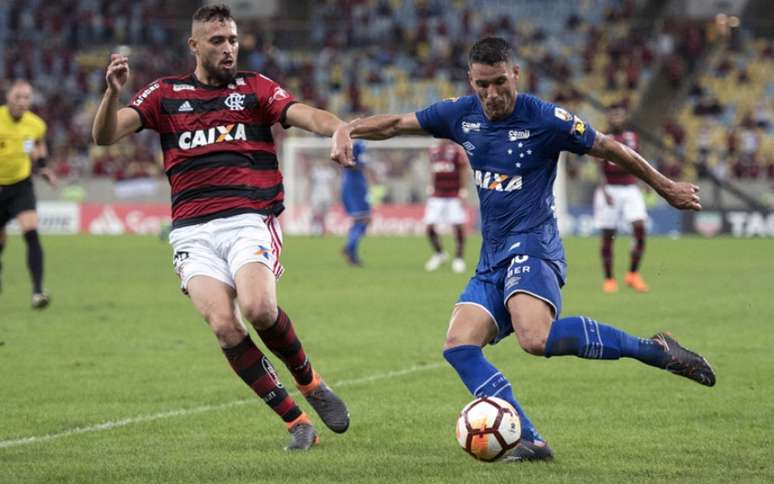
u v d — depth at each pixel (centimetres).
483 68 2281
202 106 2464
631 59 15412
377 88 15475
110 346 4134
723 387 3231
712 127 14688
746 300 5634
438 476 2180
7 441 2566
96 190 13075
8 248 9838
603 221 6159
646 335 4356
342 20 16438
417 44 15938
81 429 2703
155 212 12875
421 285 6562
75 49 16150
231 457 2388
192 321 4884
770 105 15012
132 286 6488
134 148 14612
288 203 12688
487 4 16488
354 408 2972
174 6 17050
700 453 2394
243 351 2398
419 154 12462
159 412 2922
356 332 4522
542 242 2369
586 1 16425
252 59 15812
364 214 8031
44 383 3359
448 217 7719
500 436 2155
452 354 2302
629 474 2183
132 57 15575
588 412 2884
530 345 2252
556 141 2342
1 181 5191
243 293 2334
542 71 15312
